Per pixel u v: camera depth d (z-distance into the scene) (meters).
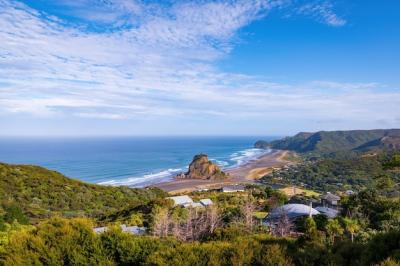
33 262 7.63
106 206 64.38
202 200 57.38
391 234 8.53
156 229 29.16
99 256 8.12
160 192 88.00
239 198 60.16
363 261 7.43
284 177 145.62
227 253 7.60
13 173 65.62
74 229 8.65
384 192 44.84
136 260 8.20
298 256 7.63
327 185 125.44
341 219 29.95
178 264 7.27
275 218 35.72
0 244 9.91
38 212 49.78
